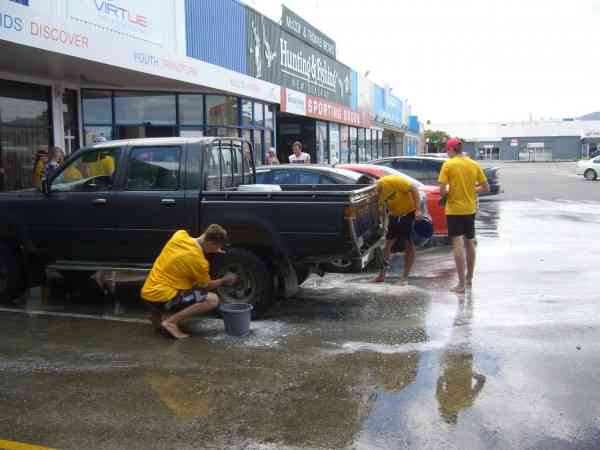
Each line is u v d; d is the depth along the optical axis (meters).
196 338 6.34
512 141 89.88
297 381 5.11
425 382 5.06
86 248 7.61
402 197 8.59
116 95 14.88
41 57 10.19
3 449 3.97
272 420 4.38
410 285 8.77
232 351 5.90
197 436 4.15
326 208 6.65
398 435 4.13
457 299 7.88
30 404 4.68
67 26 9.85
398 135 49.75
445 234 12.03
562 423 4.28
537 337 6.21
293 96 21.50
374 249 7.71
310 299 7.98
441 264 10.38
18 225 7.77
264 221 6.85
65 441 4.09
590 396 4.74
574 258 10.58
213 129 16.39
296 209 6.74
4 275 7.81
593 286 8.46
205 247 6.38
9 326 6.83
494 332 6.41
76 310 7.56
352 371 5.32
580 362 5.48
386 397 4.77
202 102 16.02
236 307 6.61
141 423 4.35
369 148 37.84
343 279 9.25
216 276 7.05
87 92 14.50
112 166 7.50
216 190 7.53
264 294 6.92
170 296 6.34
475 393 4.82
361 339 6.23
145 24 13.24
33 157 12.92
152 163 7.35
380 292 8.34
